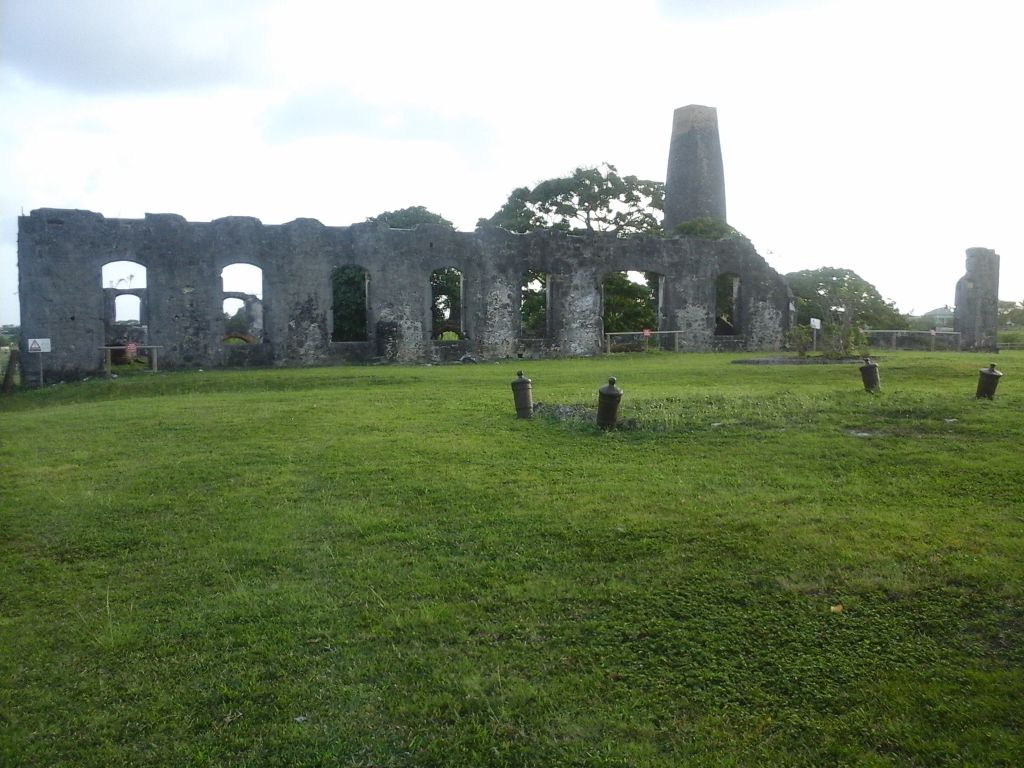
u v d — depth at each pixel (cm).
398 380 2164
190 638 591
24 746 472
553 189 4638
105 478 1033
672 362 2661
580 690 513
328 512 861
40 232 2562
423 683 523
